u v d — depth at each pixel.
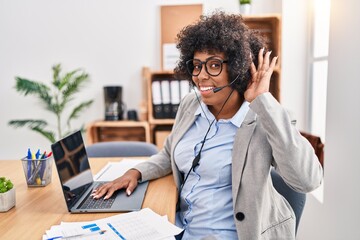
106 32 2.89
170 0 2.82
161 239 0.84
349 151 1.29
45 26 2.89
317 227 1.68
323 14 2.32
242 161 1.06
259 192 1.03
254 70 1.09
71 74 2.73
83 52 2.92
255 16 2.35
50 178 1.30
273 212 1.11
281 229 1.11
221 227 1.09
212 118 1.22
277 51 2.40
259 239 1.04
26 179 1.26
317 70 2.41
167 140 1.46
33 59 2.93
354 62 1.23
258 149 1.05
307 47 2.45
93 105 2.97
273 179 1.27
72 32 2.89
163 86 2.57
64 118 2.99
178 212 1.28
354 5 1.22
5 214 1.00
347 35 1.28
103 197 1.13
